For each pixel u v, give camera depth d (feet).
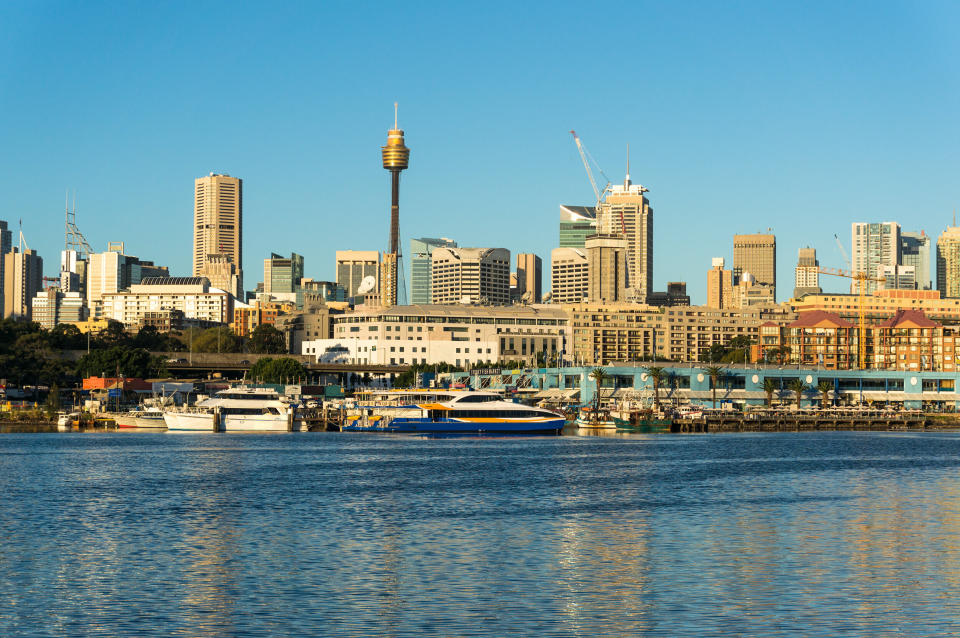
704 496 409.28
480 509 371.56
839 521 345.72
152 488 426.92
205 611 226.79
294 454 597.11
